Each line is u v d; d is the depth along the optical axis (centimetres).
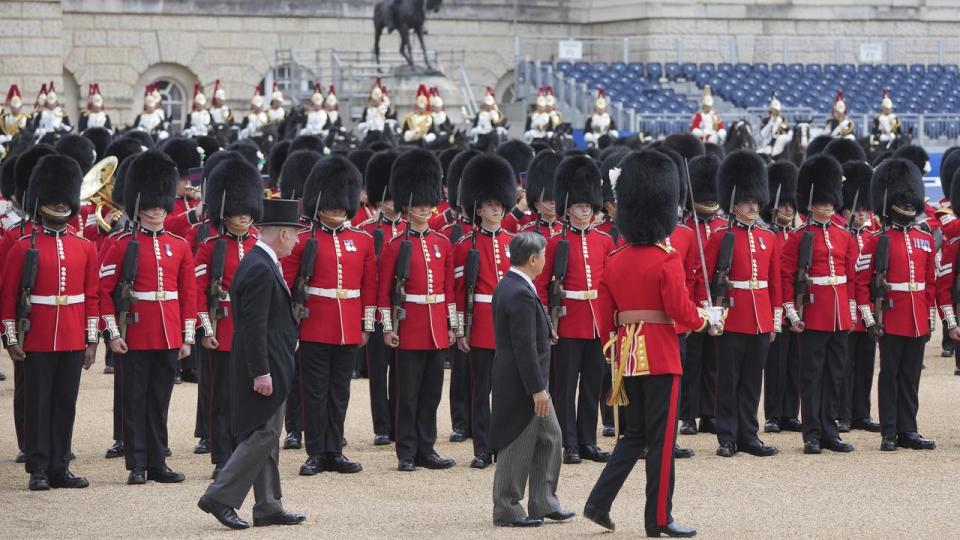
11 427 6222
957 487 4991
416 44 18412
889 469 5325
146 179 5209
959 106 17312
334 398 5350
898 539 4250
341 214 5369
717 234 5688
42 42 16700
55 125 13425
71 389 5097
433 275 5453
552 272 5500
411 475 5297
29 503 4797
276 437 4422
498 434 4406
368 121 13812
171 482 5166
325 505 4769
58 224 5112
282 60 18075
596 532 4362
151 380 5175
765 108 16462
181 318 5253
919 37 18512
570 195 5516
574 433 5503
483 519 4541
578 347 5497
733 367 5628
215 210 5544
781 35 18200
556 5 18588
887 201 5759
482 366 5478
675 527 4275
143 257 5159
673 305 4253
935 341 8762
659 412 4281
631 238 4384
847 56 18338
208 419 5588
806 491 4931
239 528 4400
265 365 4350
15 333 5019
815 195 5816
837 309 5734
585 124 14925
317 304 5306
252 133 13988
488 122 13762
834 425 5762
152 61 17712
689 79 16950
